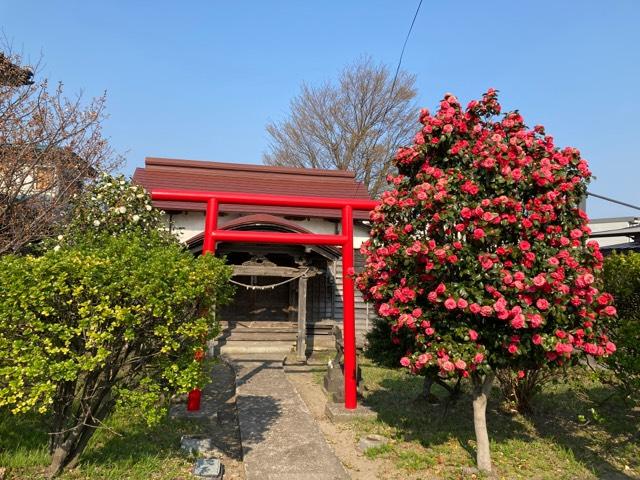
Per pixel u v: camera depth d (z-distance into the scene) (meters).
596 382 7.77
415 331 4.47
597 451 5.28
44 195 7.35
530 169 4.41
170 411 6.16
